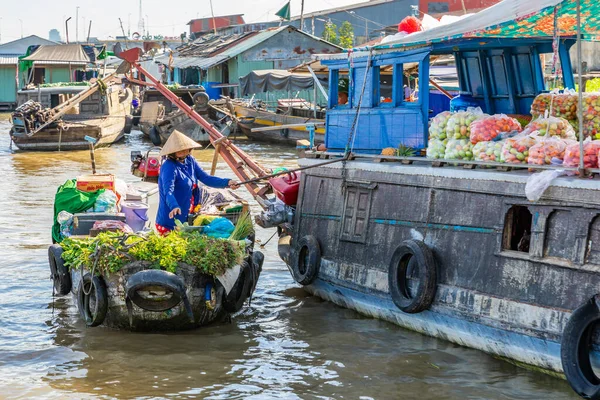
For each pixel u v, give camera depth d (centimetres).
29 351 828
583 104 827
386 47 923
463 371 760
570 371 654
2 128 4141
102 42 7875
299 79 3234
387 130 942
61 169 2389
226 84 4525
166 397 709
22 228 1451
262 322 933
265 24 6512
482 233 765
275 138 3122
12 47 7462
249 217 980
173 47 7794
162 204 961
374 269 898
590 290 661
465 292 775
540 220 705
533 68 980
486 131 805
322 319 941
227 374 765
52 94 3228
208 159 2631
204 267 853
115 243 859
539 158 739
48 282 1102
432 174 827
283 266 1203
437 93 1251
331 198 980
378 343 848
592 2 724
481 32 803
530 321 706
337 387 732
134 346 844
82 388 729
